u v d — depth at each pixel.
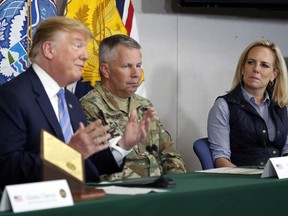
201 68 4.46
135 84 3.15
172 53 4.35
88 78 3.75
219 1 4.29
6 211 1.51
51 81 2.36
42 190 1.56
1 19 3.46
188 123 4.42
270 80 3.65
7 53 3.45
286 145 3.62
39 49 2.34
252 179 2.18
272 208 2.01
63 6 3.92
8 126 2.18
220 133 3.52
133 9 3.96
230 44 4.56
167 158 3.27
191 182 2.11
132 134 2.46
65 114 2.42
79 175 1.76
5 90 2.24
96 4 3.80
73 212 1.53
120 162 2.49
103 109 3.07
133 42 3.19
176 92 4.38
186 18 4.39
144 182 2.05
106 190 1.91
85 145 1.98
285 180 2.08
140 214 1.66
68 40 2.33
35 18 3.53
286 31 4.77
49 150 1.74
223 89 4.54
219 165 3.42
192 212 1.78
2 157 2.13
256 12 4.65
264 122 3.55
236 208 1.90
